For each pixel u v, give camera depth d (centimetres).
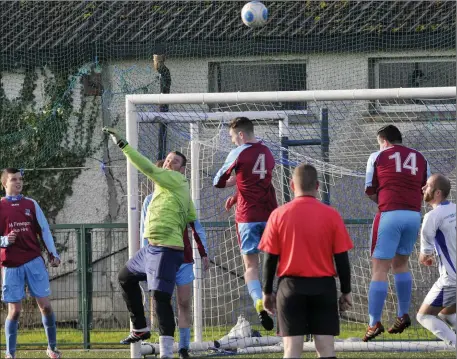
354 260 3838
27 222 3256
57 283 4309
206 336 3822
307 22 4669
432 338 3659
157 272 2920
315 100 3259
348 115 4031
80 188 4728
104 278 4256
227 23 4734
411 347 3362
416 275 3906
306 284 2364
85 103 4741
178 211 2969
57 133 4744
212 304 4025
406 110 3925
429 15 4647
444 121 3778
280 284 2398
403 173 3038
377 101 4028
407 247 3078
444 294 3000
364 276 3834
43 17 4869
